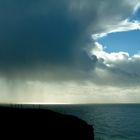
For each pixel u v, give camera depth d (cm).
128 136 12600
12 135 6156
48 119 7288
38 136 6384
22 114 7625
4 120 6938
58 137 6606
